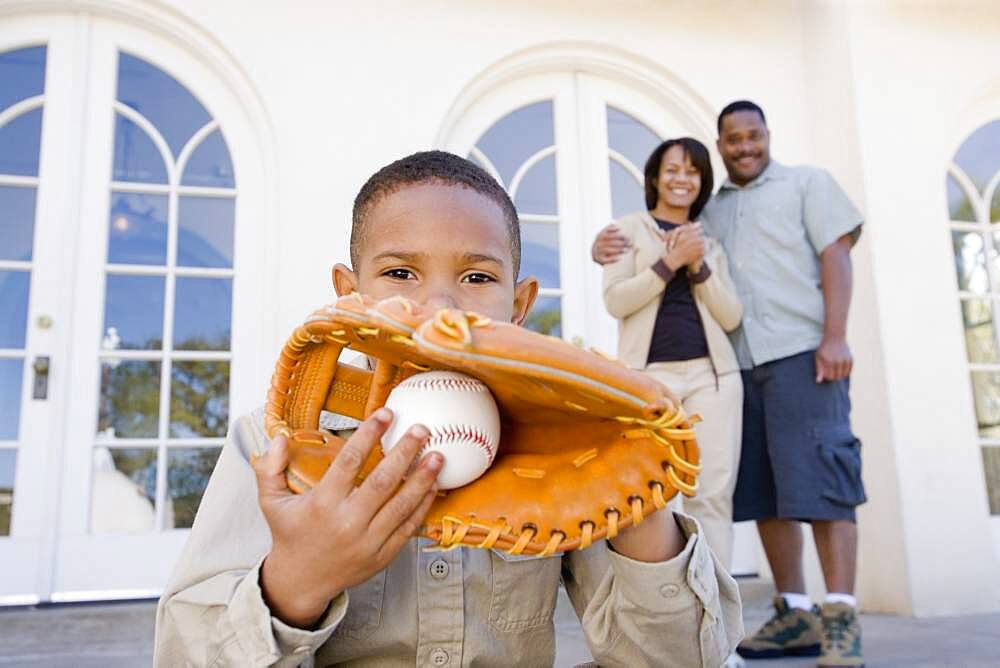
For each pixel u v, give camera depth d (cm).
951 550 362
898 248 388
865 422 384
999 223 432
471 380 76
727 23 425
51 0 348
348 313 69
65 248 342
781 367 250
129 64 362
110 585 324
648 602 85
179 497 340
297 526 68
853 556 238
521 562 98
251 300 356
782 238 260
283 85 361
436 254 88
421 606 93
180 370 348
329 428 100
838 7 411
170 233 354
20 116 350
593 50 409
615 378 64
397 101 372
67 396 333
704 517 238
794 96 429
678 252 242
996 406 412
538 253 396
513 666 98
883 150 396
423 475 67
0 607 307
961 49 419
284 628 74
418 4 382
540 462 78
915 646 275
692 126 422
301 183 355
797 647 255
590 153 409
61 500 326
